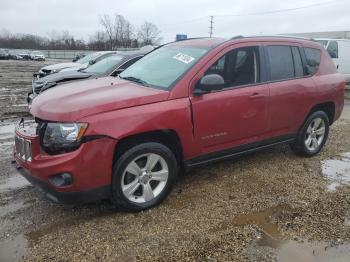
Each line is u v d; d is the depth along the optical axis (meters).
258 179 5.09
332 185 4.96
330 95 6.00
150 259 3.30
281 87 5.19
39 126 3.83
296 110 5.48
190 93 4.30
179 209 4.21
